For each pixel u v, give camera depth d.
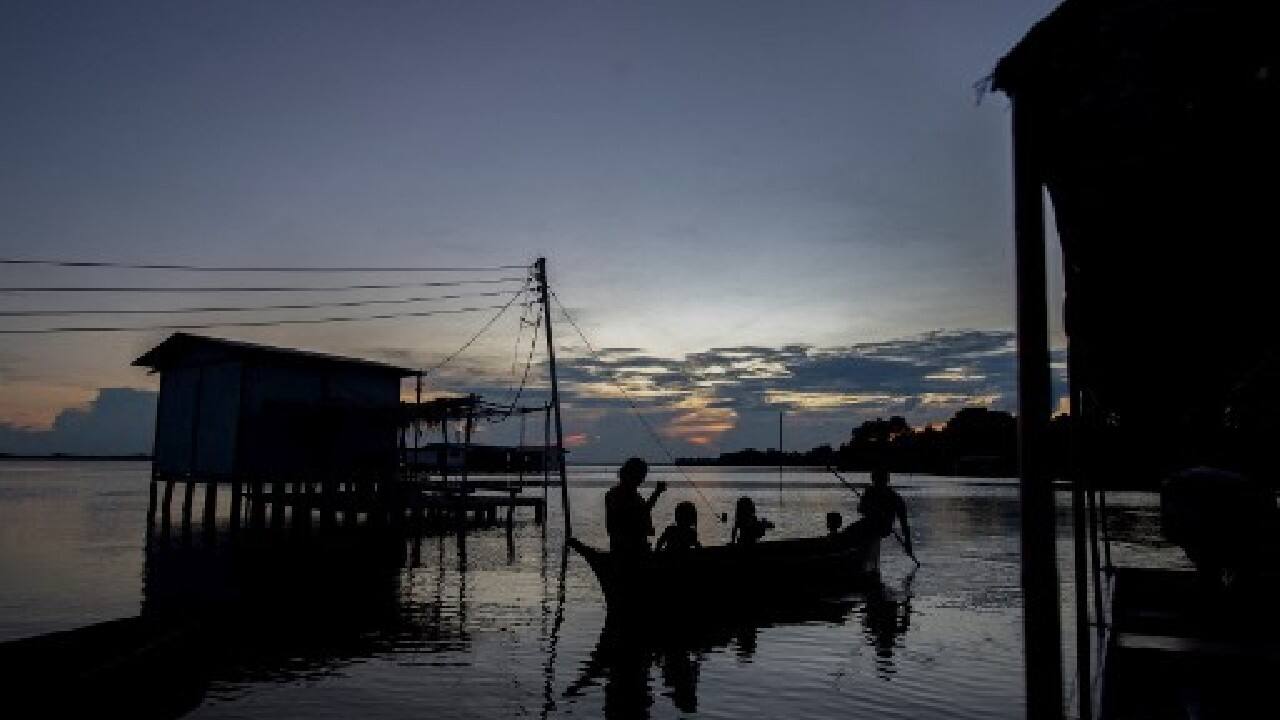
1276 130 3.22
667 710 7.80
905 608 13.28
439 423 30.08
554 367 25.86
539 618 12.59
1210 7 3.15
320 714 7.70
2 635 11.11
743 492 68.88
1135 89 3.32
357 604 13.86
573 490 75.94
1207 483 5.95
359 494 30.36
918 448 124.25
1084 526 6.06
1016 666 9.41
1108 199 3.72
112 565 18.92
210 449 28.42
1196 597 7.90
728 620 12.28
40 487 66.38
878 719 7.45
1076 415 6.09
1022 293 3.59
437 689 8.55
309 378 29.52
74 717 6.88
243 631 11.57
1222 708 4.73
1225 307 4.08
